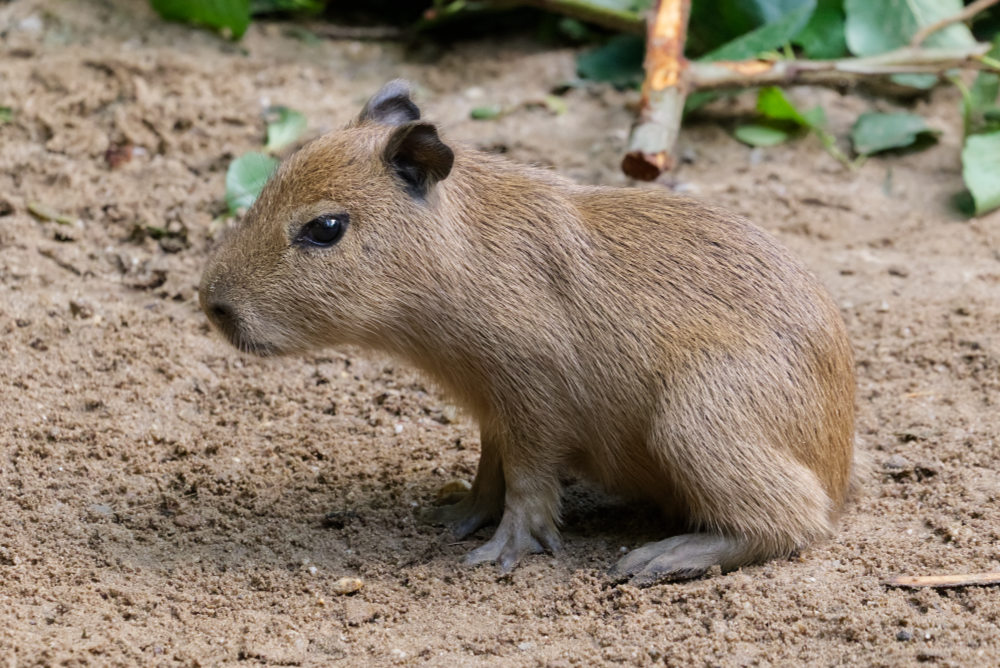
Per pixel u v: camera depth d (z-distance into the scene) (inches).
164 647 293.9
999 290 469.4
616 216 342.6
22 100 541.6
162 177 511.8
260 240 324.8
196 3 603.5
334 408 410.6
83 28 601.6
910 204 530.0
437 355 336.5
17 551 331.6
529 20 664.4
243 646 297.0
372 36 647.1
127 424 391.5
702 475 327.0
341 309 326.6
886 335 447.5
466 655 295.4
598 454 346.0
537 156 548.4
